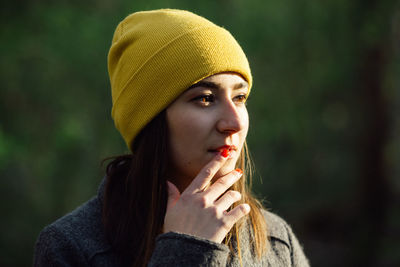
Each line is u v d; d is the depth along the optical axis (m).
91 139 6.04
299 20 6.92
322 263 7.68
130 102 1.44
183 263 1.21
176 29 1.40
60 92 5.88
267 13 6.94
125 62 1.47
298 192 9.82
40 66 5.71
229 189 1.59
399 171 9.80
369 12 6.38
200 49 1.36
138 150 1.46
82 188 6.06
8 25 5.28
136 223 1.44
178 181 1.51
